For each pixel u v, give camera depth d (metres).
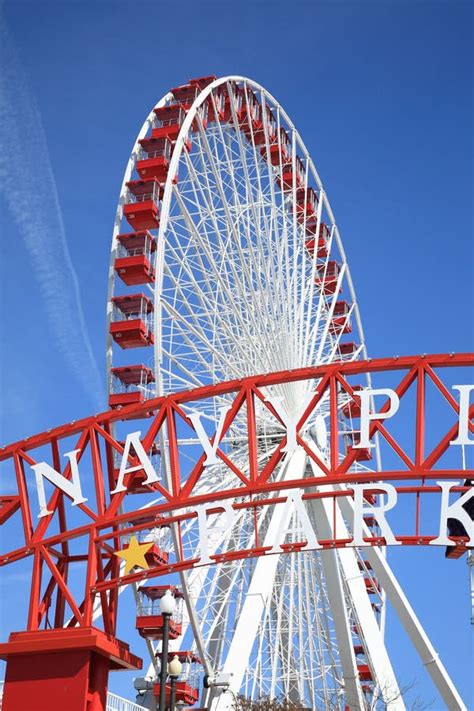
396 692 44.59
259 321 48.25
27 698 30.28
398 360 33.00
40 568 34.19
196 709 46.50
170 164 46.00
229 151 52.34
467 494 31.42
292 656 51.81
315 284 59.97
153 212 47.09
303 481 32.59
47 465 35.41
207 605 45.03
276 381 34.19
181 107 50.41
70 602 32.88
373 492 33.53
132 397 44.12
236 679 41.06
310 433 51.75
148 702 45.47
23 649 30.77
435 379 32.38
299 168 61.78
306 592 50.81
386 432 32.44
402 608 45.00
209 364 47.06
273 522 44.78
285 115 60.41
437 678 43.88
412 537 31.64
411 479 32.28
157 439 41.94
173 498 33.81
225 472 47.31
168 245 46.31
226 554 32.91
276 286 50.50
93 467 35.03
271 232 52.72
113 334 45.38
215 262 47.00
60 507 35.91
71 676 30.30
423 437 32.09
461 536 31.78
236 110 55.94
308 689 53.16
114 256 47.06
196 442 46.34
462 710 43.34
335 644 51.94
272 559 43.78
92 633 31.00
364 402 32.84
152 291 46.22
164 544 44.81
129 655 32.94
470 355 32.53
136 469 34.56
